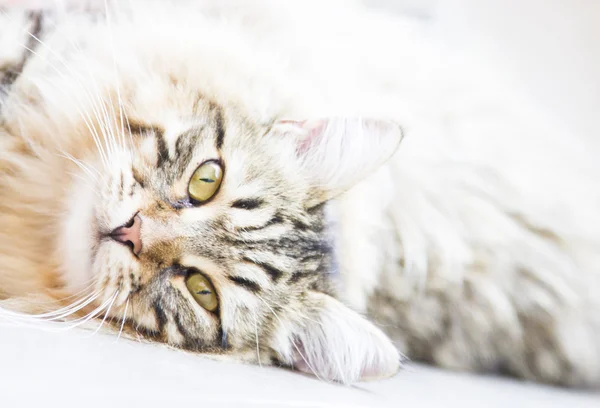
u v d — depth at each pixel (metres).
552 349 0.46
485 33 0.54
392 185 0.46
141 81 0.42
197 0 0.46
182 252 0.41
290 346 0.42
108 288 0.40
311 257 0.43
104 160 0.41
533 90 0.54
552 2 0.55
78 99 0.42
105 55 0.43
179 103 0.42
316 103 0.46
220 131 0.42
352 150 0.44
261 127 0.43
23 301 0.39
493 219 0.46
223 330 0.41
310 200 0.44
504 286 0.46
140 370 0.34
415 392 0.39
